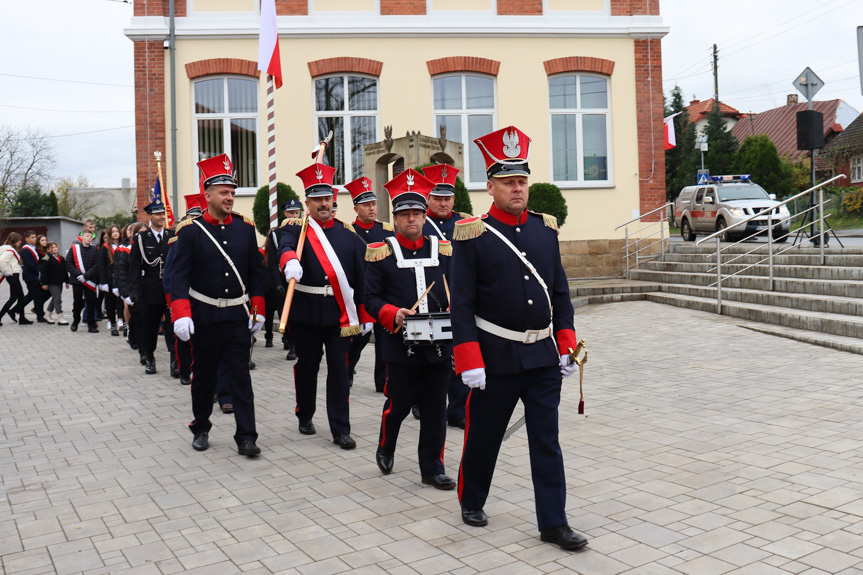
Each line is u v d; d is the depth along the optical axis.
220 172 6.78
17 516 5.35
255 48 18.11
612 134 19.00
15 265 18.00
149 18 17.89
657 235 19.16
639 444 6.41
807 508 4.88
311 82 18.19
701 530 4.63
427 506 5.29
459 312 4.66
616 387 8.53
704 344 10.73
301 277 6.80
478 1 18.53
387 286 6.11
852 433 6.36
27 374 11.10
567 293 4.86
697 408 7.45
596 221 19.00
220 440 7.19
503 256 4.67
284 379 10.07
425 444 5.75
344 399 6.88
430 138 14.66
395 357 5.81
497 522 4.94
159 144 18.11
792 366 8.95
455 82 18.64
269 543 4.73
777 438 6.34
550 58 18.70
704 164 50.22
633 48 18.98
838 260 13.05
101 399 9.23
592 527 4.77
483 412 4.76
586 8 18.84
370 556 4.48
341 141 18.44
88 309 16.20
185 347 9.84
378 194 15.62
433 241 6.31
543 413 4.65
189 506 5.43
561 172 19.08
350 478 5.95
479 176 18.77
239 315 6.69
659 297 15.38
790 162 43.56
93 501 5.60
